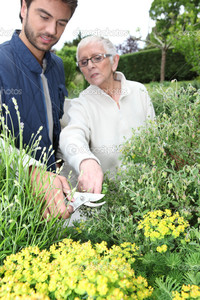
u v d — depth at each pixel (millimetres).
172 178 819
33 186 707
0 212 637
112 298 463
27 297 449
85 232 819
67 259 565
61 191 750
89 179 873
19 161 725
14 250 631
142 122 1126
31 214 668
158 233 678
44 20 835
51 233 743
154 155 906
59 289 501
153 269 669
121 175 941
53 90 1062
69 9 833
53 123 1090
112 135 1100
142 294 523
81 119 1096
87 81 1081
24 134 989
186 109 983
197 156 884
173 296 542
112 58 1021
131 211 904
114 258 596
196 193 827
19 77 956
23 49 937
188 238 688
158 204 806
